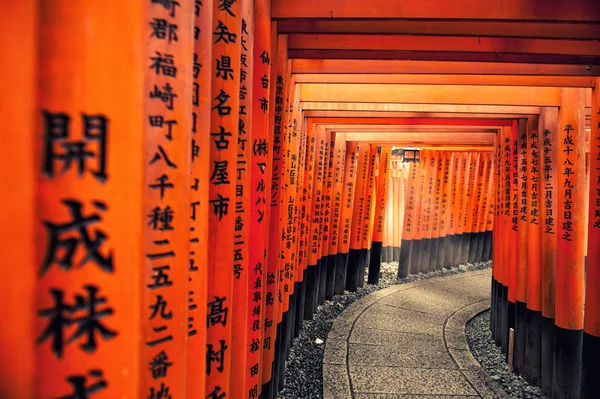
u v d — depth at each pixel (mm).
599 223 4043
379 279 11828
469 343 7148
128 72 1030
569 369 4797
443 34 3070
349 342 6723
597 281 4070
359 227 10305
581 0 2605
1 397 918
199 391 1630
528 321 5590
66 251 989
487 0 2631
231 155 1873
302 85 5113
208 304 1894
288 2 2711
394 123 6789
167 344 1282
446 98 4918
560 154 4766
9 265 920
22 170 930
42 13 941
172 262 1282
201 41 1548
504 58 3566
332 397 4922
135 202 1053
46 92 954
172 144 1250
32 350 951
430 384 5316
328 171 8781
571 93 4695
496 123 6578
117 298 1040
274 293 3592
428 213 12539
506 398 5043
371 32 3146
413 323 7785
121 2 1021
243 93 2045
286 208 4535
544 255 5250
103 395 1036
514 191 6246
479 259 14531
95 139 1001
